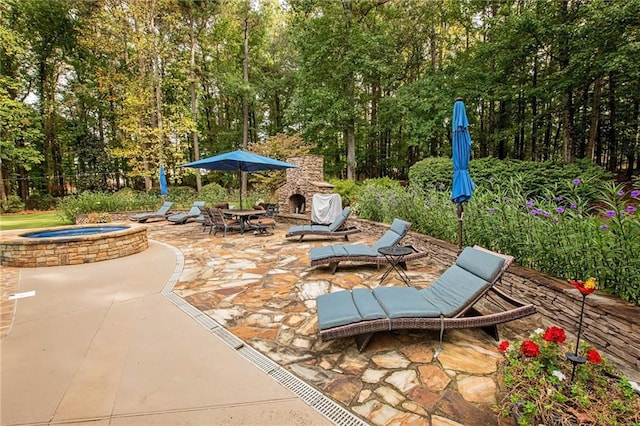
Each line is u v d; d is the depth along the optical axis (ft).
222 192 55.36
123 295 14.32
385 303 9.93
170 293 14.51
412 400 7.19
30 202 60.90
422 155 66.44
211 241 27.35
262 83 67.72
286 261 19.97
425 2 49.90
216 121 81.71
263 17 60.80
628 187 27.17
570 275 11.21
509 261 10.06
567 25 29.58
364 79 54.60
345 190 39.91
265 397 7.36
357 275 16.74
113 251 21.52
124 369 8.50
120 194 47.37
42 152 66.69
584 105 43.52
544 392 5.96
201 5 54.03
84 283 16.12
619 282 9.65
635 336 8.14
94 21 49.67
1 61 52.75
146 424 6.56
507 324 10.94
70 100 65.92
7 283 16.24
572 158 36.35
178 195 55.88
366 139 67.77
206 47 66.23
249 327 11.01
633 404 5.72
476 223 16.12
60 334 10.55
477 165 35.27
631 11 25.31
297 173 37.96
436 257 18.39
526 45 33.99
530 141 53.98
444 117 44.96
